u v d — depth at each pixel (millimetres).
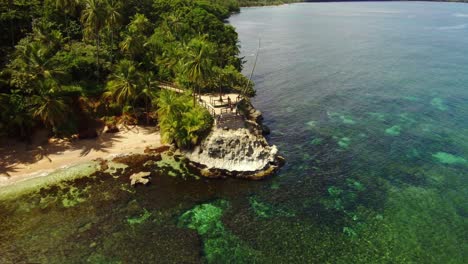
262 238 49906
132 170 63562
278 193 59500
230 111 70688
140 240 48594
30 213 52219
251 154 64625
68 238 48250
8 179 58844
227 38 124500
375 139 77188
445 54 152875
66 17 95438
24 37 84750
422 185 61875
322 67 132375
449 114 89500
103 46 92438
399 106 94750
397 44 175000
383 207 56344
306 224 52625
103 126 76000
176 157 67938
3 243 46875
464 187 61406
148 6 133250
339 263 46219
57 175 60781
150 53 96250
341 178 63656
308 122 85125
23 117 66812
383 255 47531
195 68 70062
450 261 46688
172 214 53812
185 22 124375
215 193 59125
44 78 68062
